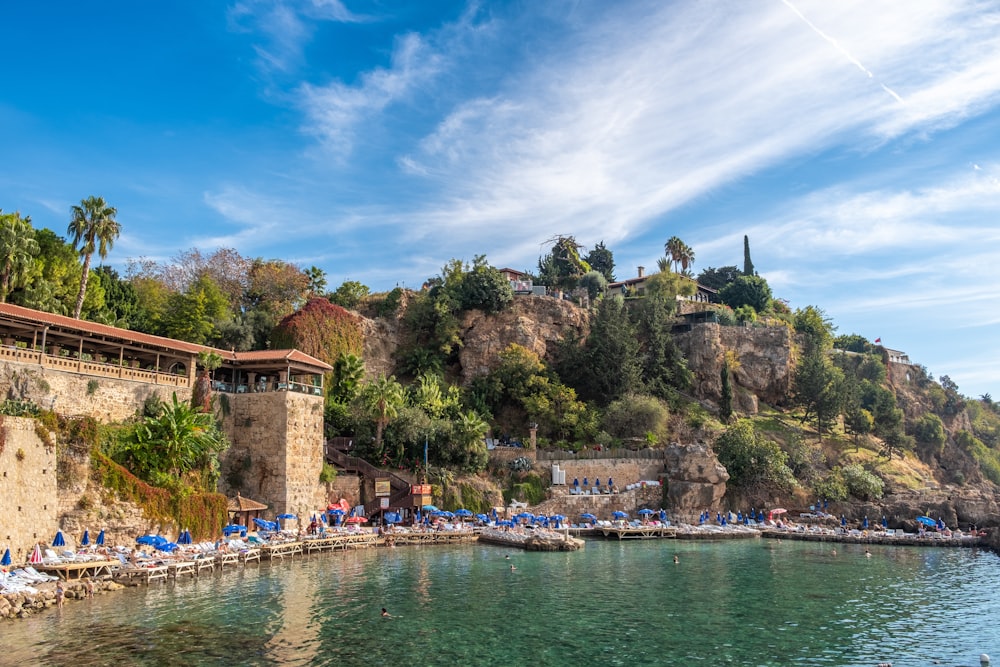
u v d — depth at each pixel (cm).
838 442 10431
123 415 5481
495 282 10544
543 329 10550
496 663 2869
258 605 3741
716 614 3778
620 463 8481
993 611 3897
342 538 5894
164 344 5931
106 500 4509
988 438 14000
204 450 5566
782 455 8894
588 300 12212
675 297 12650
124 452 5009
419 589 4281
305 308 8881
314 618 3519
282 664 2798
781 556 6016
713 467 8275
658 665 2883
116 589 4019
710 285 15225
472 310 10550
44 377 4941
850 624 3591
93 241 6644
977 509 8275
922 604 4075
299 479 6294
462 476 7694
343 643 3098
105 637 3078
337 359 8512
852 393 10712
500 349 10144
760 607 3956
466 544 6456
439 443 7650
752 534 7412
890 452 10712
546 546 6156
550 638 3250
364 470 7094
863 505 8500
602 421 9412
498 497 7681
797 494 8606
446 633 3300
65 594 3738
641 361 10306
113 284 8012
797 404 11362
